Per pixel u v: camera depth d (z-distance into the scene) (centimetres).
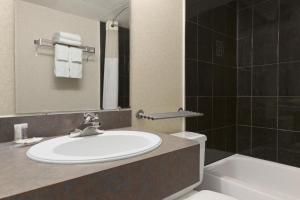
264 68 212
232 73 226
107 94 122
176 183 79
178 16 165
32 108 95
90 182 55
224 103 214
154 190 71
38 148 76
